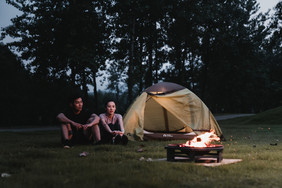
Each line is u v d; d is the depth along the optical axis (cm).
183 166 446
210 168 445
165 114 1270
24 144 895
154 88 1181
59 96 3519
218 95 5250
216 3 2983
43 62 2359
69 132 780
